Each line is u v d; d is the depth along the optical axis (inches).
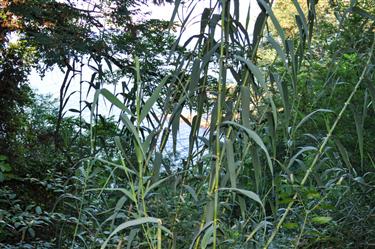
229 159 53.4
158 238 56.6
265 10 61.0
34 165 242.2
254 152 61.2
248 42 65.4
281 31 55.5
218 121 57.9
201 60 62.7
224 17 61.2
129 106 78.7
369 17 68.0
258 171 60.6
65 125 170.9
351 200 108.7
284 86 63.3
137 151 55.7
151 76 203.0
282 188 73.2
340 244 104.4
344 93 208.4
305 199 73.2
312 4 64.0
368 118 215.5
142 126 72.9
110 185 88.4
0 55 279.0
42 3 237.6
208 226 53.6
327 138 68.7
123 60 238.7
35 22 247.8
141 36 243.0
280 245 92.6
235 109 61.9
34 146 263.0
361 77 68.1
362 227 107.1
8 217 104.4
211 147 61.6
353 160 218.8
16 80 283.1
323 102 204.7
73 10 243.6
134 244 78.0
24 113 289.3
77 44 226.7
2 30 256.2
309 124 193.8
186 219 77.4
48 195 218.7
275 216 72.1
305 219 74.6
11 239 115.7
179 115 63.7
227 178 58.1
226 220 79.7
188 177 72.6
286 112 62.5
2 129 278.8
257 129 64.1
